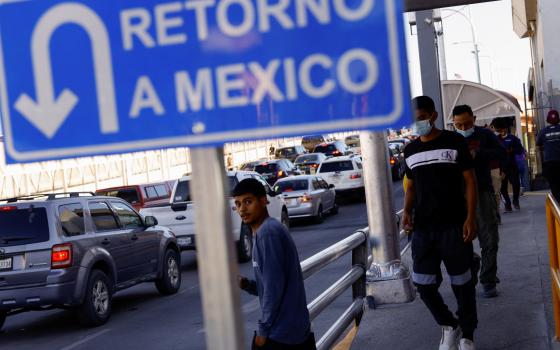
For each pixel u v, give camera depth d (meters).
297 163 45.12
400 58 1.98
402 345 7.18
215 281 2.11
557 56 24.53
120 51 2.11
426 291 6.37
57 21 2.12
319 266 6.44
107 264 12.09
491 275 8.48
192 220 17.97
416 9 11.22
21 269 11.13
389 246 9.13
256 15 2.05
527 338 6.80
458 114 8.52
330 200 27.80
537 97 30.69
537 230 13.61
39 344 10.67
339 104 2.01
